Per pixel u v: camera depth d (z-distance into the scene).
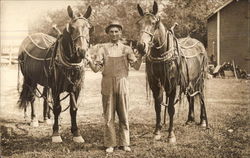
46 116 4.09
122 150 3.54
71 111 3.70
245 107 3.94
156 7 3.33
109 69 3.37
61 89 3.56
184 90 3.71
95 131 3.91
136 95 3.93
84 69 3.56
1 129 4.07
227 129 3.88
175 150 3.58
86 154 3.54
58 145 3.69
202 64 3.92
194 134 3.78
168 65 3.43
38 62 3.83
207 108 3.99
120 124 3.51
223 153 3.60
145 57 3.58
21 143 3.82
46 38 4.01
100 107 3.95
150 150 3.57
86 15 3.50
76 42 3.24
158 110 3.67
